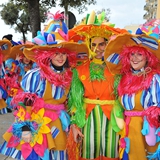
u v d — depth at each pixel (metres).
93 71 2.44
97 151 2.44
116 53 2.35
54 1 10.75
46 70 2.29
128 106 2.29
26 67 4.13
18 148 2.32
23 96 2.24
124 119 2.40
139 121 2.26
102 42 2.50
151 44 2.17
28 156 2.25
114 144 2.42
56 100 2.37
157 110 2.17
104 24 2.42
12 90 3.78
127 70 2.36
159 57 2.26
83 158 2.47
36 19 9.95
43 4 10.91
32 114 2.30
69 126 2.45
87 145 2.42
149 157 2.23
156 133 2.20
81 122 2.41
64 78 2.38
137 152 2.24
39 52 2.32
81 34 2.54
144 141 2.27
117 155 2.45
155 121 2.19
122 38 2.21
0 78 3.67
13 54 3.96
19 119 2.27
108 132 2.40
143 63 2.27
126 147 2.28
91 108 2.42
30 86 2.28
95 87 2.42
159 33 2.39
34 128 2.26
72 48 2.42
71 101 2.46
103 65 2.49
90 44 2.52
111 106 2.42
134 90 2.25
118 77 2.42
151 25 2.50
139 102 2.24
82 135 2.43
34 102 2.25
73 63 2.51
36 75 2.28
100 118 2.40
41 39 2.32
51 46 2.27
